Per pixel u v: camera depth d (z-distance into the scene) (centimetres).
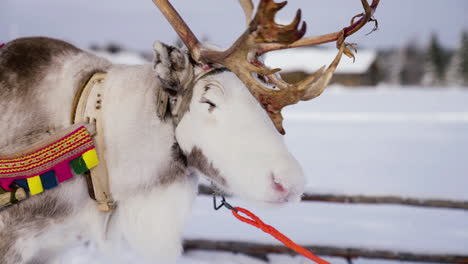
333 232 393
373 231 400
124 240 212
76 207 169
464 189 549
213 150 153
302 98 141
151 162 167
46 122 162
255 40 138
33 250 167
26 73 164
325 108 1709
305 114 1502
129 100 166
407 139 996
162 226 172
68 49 178
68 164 157
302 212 456
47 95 164
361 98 2269
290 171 145
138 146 165
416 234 393
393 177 621
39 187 154
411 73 6375
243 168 147
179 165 171
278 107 143
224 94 152
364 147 887
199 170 164
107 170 167
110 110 165
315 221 425
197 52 155
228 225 400
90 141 160
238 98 153
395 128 1176
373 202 345
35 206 159
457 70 5772
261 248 356
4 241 159
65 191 162
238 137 150
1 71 163
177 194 174
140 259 311
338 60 140
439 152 838
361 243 362
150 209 172
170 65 153
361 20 149
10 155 154
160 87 165
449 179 612
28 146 155
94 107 165
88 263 310
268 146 149
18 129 159
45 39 177
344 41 156
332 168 679
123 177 167
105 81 170
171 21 158
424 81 6194
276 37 131
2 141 159
